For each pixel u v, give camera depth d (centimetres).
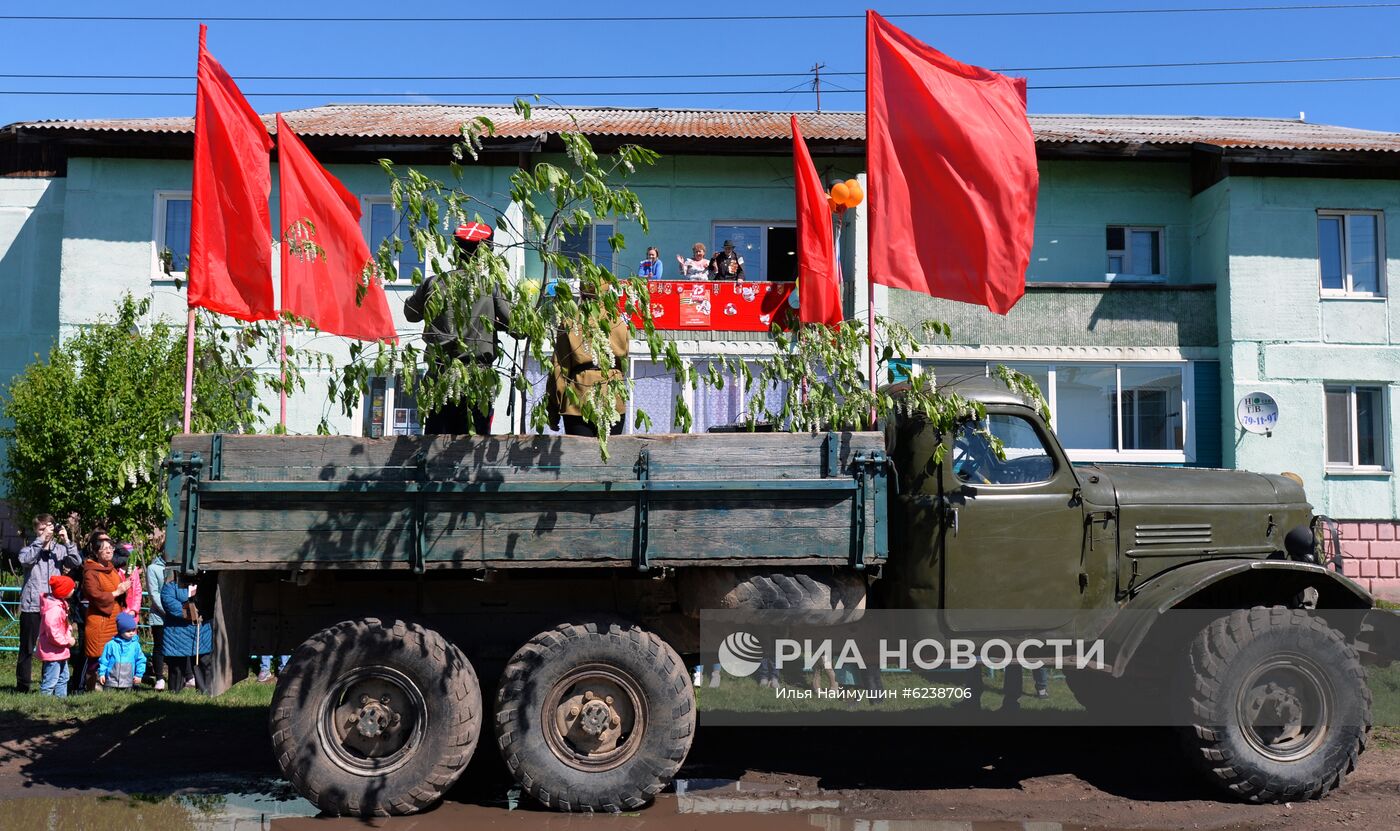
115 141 1595
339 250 784
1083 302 1709
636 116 1952
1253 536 637
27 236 1738
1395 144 1670
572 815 548
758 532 560
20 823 531
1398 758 672
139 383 1095
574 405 624
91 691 916
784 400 618
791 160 1714
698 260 1645
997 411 612
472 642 592
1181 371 1717
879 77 654
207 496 542
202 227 627
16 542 1614
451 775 543
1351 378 1681
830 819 550
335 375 769
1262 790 573
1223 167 1689
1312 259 1684
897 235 645
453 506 549
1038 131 1809
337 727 545
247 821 536
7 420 1644
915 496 601
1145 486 632
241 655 573
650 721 553
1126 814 563
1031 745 710
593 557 554
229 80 641
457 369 557
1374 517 1678
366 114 1847
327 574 589
